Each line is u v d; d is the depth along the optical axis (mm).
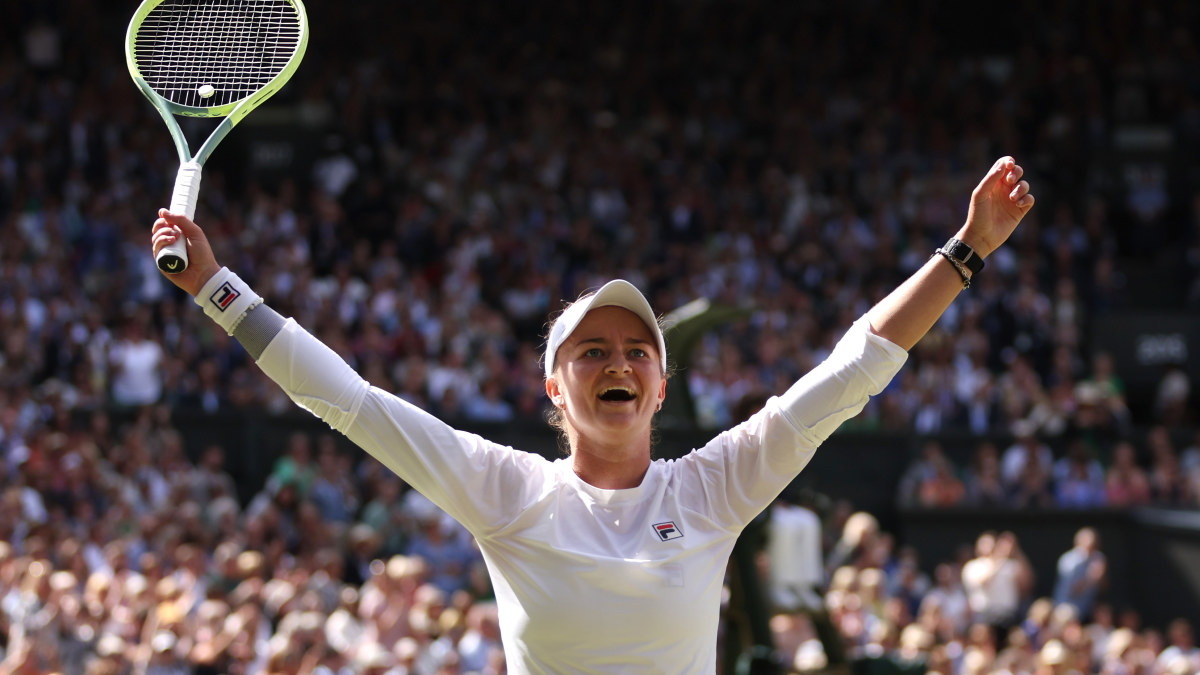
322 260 25828
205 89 4750
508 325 25047
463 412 21469
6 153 26922
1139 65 35031
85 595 13484
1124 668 15641
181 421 20422
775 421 4176
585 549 4020
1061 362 24953
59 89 28875
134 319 21656
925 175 31141
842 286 26859
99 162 27578
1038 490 21219
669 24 34875
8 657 12023
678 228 28156
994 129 32875
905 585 17656
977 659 14523
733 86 33812
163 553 15312
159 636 12344
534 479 4152
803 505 10289
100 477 17391
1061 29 35812
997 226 4203
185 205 4344
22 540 15445
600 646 3971
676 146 31109
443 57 33312
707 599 4086
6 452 18109
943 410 23125
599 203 28609
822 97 33406
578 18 34781
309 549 17000
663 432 9602
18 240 23734
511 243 26641
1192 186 32688
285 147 29766
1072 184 32344
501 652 13188
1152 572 20234
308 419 20672
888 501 21656
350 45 33000
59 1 32156
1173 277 30750
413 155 29984
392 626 13406
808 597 9969
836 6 35906
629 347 4188
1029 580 18109
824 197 30297
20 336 20984
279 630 13414
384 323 23516
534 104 31812
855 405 4168
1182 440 23078
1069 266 28844
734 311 9266
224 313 4086
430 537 17438
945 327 24719
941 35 36062
